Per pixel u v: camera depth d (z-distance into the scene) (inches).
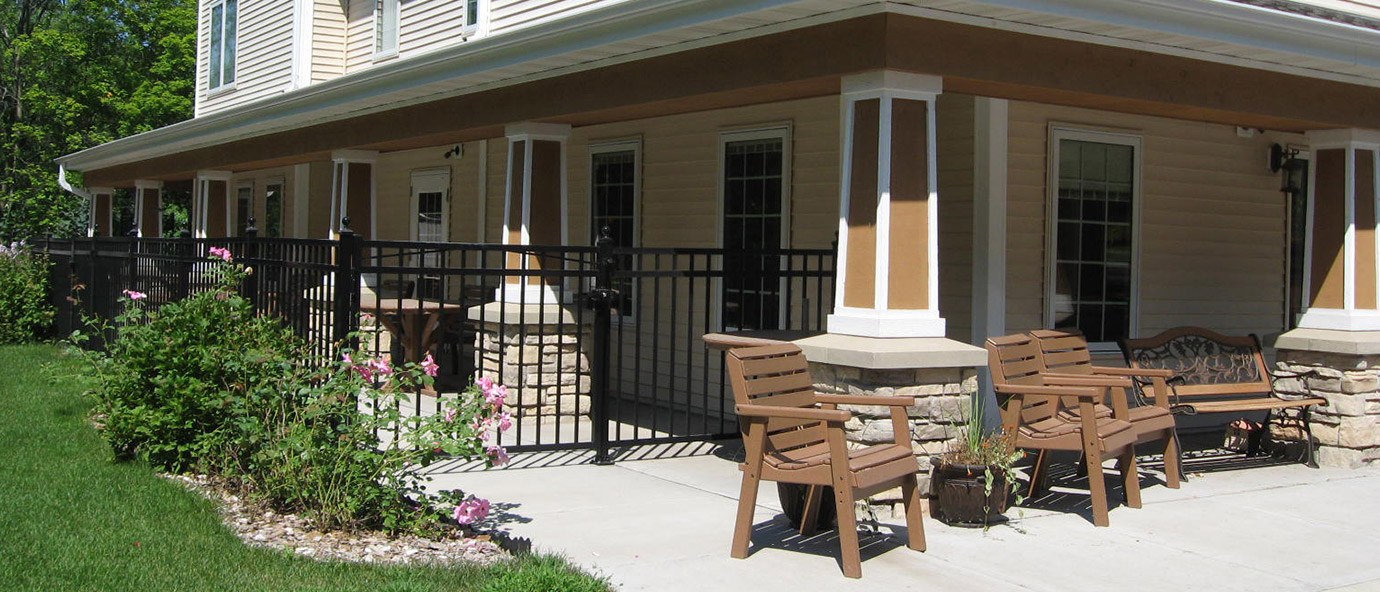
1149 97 293.0
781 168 375.9
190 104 1199.6
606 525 233.1
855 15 249.4
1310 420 326.3
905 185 252.7
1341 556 226.7
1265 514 260.8
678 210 411.8
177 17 1205.7
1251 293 395.5
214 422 255.6
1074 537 235.1
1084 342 297.0
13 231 1157.1
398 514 217.0
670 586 193.2
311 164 670.5
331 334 261.1
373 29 581.9
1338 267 335.0
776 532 230.2
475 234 516.7
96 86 1192.8
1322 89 329.1
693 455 316.2
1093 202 354.0
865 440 247.3
